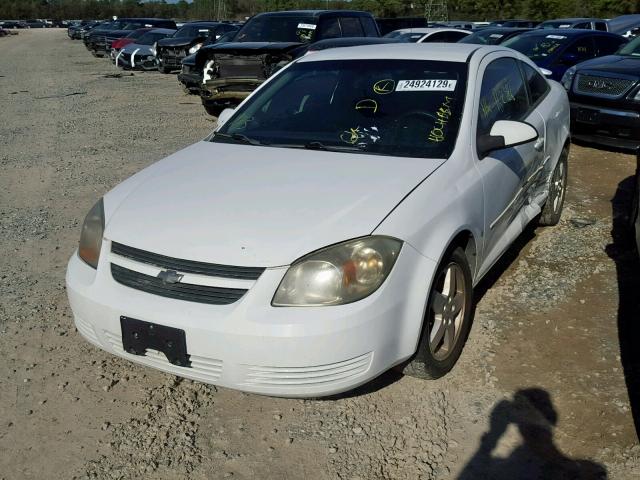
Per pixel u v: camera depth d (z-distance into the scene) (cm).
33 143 944
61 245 518
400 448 278
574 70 807
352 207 279
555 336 359
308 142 358
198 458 275
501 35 1291
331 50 445
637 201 441
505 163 371
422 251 279
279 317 250
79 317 293
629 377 318
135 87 1642
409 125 352
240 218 278
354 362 259
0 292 430
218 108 1032
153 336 265
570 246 484
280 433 289
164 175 333
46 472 268
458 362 336
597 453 270
